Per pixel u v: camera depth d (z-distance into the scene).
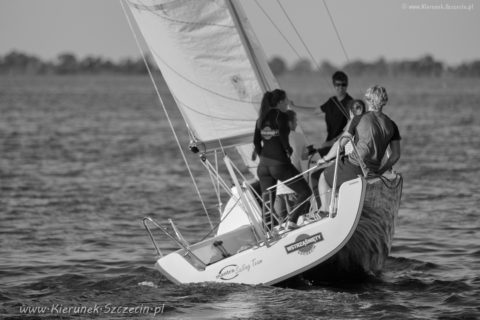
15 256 46.66
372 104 36.34
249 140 42.38
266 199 40.59
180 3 41.00
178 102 42.84
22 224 56.84
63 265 44.19
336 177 36.31
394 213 38.44
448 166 85.56
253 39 42.59
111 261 45.22
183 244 38.97
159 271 38.78
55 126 153.00
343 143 36.34
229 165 38.09
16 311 34.03
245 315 32.47
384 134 36.09
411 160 91.25
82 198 68.62
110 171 87.56
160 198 69.12
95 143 119.94
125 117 186.75
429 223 54.25
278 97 38.62
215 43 41.84
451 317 32.12
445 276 39.34
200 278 37.16
